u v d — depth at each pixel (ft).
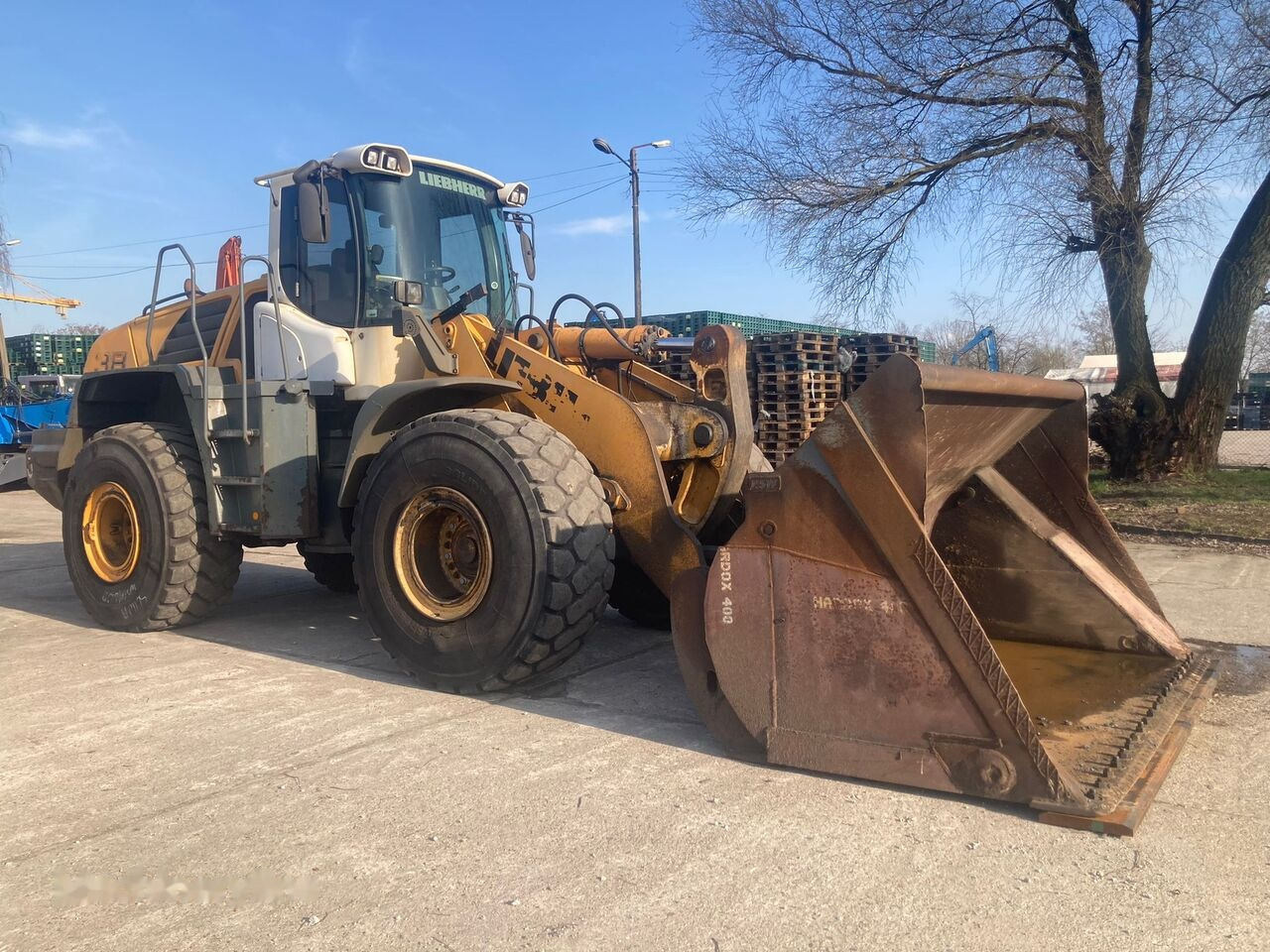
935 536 15.42
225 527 17.38
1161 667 13.60
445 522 14.29
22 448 63.46
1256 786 10.25
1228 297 39.81
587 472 13.43
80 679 14.93
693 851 8.87
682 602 11.69
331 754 11.52
